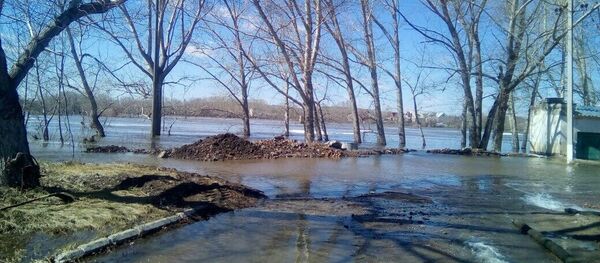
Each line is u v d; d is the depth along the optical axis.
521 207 9.39
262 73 24.92
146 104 42.81
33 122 31.08
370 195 10.27
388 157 20.73
